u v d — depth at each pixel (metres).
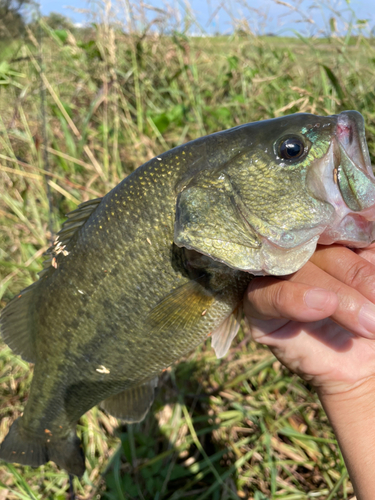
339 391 0.24
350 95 0.50
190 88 0.59
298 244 0.23
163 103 0.65
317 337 0.24
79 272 0.27
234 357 0.43
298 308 0.20
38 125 0.57
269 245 0.23
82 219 0.28
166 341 0.27
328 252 0.22
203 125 0.58
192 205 0.24
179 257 0.25
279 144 0.24
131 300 0.26
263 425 0.37
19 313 0.30
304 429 0.39
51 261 0.29
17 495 0.33
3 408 0.40
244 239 0.24
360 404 0.23
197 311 0.27
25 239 0.48
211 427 0.38
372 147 0.48
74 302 0.27
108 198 0.27
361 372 0.24
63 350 0.29
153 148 0.55
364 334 0.19
